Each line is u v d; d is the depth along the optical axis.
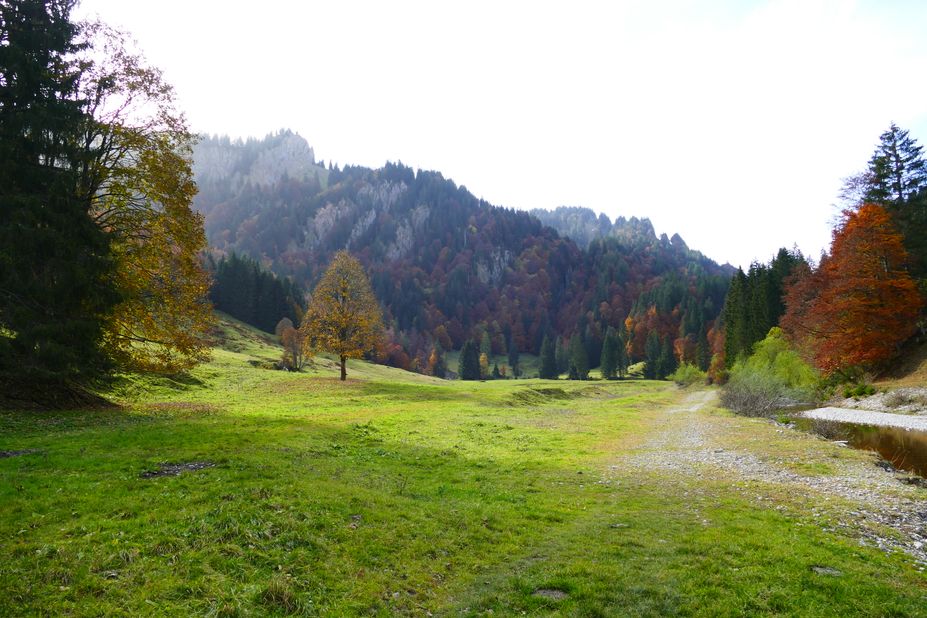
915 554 12.23
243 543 9.82
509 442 27.42
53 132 25.50
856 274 52.41
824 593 9.45
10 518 10.12
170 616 7.35
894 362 50.94
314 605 8.20
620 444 28.77
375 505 13.04
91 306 25.45
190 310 30.94
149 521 10.37
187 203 30.77
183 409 31.20
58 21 26.94
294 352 80.12
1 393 24.89
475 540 11.96
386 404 42.53
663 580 9.94
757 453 25.69
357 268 56.16
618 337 186.12
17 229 22.92
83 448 16.83
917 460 25.22
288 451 18.67
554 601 9.06
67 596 7.51
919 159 56.97
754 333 88.94
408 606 8.77
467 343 165.75
